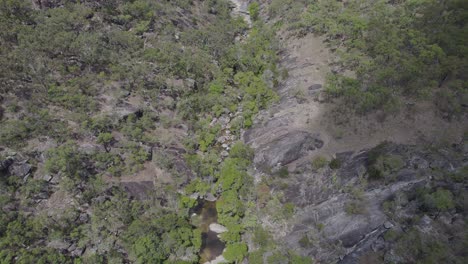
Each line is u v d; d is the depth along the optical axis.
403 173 44.88
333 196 46.47
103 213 44.62
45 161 46.38
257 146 56.44
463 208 39.75
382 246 39.66
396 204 42.16
